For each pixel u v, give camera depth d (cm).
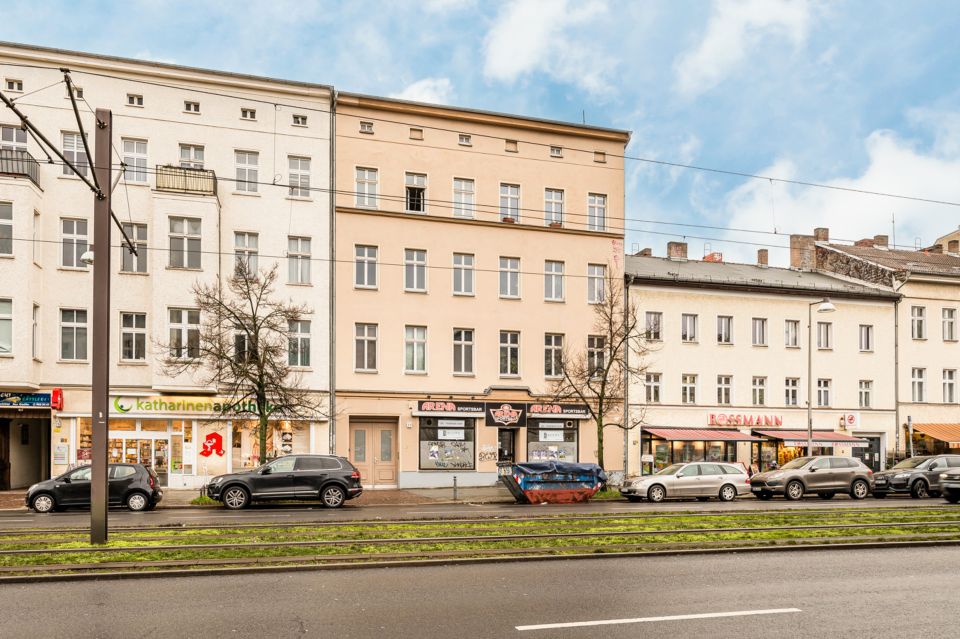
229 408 2688
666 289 3800
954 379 4328
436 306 3459
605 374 3148
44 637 820
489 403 3462
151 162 3111
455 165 3538
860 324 4156
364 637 820
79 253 3036
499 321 3550
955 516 2012
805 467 2936
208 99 3203
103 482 1384
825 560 1299
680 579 1124
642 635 835
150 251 3062
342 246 3344
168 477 3059
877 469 4116
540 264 3638
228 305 2947
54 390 2933
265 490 2430
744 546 1384
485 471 3453
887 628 873
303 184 3319
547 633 838
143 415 3022
